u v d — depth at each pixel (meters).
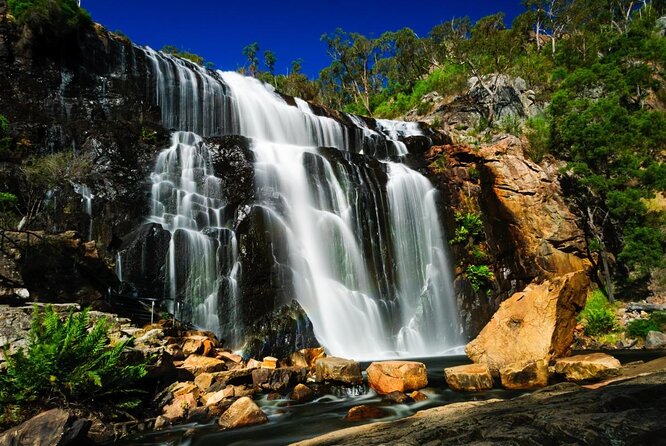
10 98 19.48
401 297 22.34
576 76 33.88
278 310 16.44
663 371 9.48
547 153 29.64
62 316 9.77
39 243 11.16
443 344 22.14
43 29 21.11
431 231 25.55
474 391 10.52
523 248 26.48
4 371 8.22
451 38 57.56
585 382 10.52
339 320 18.86
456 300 23.88
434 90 49.91
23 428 7.30
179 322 14.31
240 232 17.50
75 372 8.20
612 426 4.96
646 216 25.39
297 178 21.11
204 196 18.78
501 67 44.03
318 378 11.46
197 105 26.14
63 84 21.42
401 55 57.53
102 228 16.00
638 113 28.69
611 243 27.14
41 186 16.02
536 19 50.59
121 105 22.62
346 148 31.03
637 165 25.36
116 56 23.69
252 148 21.12
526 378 10.71
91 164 17.61
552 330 12.44
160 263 15.31
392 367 10.86
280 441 7.65
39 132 18.83
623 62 37.12
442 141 33.47
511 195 27.38
